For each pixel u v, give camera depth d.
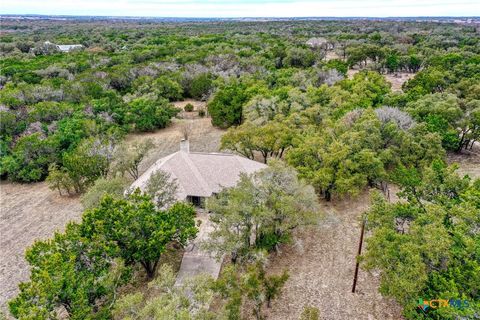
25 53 110.19
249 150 47.66
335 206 34.56
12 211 35.44
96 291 19.62
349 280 24.91
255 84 63.25
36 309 16.14
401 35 142.62
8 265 27.48
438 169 25.95
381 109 43.28
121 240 22.36
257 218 24.44
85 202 28.30
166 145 51.91
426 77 63.91
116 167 37.62
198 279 18.89
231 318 19.02
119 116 55.59
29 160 42.03
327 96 53.56
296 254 27.73
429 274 19.45
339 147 34.06
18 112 50.56
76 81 65.50
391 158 36.09
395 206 23.61
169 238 23.33
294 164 35.59
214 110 58.12
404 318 21.75
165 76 74.81
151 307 16.81
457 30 175.50
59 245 21.03
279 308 22.67
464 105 48.75
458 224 20.30
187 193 31.73
